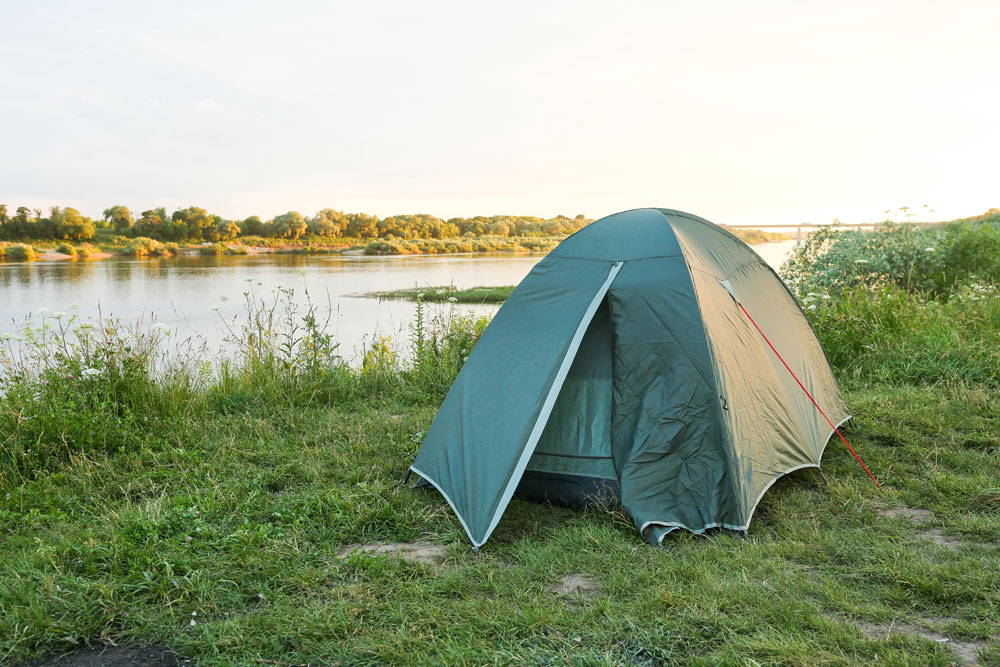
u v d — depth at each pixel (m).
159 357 7.23
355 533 3.83
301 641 2.72
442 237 123.88
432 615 2.87
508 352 4.38
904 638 2.62
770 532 3.78
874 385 6.98
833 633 2.66
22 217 83.62
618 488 4.07
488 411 4.18
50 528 3.88
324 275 43.03
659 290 4.20
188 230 100.12
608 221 4.81
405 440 5.47
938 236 12.43
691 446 3.92
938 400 6.25
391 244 96.56
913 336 7.89
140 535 3.59
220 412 6.39
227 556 3.41
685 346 4.04
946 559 3.36
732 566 3.32
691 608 2.88
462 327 8.71
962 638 2.68
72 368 5.88
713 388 3.94
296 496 4.31
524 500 4.33
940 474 4.50
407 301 24.81
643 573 3.22
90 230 86.94
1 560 3.42
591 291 4.34
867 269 11.77
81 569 3.32
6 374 5.82
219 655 2.64
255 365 7.25
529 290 4.60
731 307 4.50
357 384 7.25
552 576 3.26
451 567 3.41
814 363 5.52
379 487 4.41
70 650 2.74
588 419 4.29
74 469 4.75
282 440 5.55
